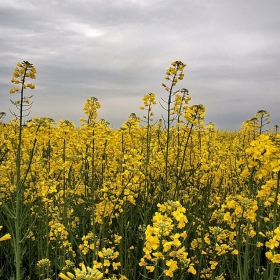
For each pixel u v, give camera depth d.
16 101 0.66
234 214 0.60
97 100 0.96
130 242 0.84
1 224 0.85
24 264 0.85
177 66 0.92
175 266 0.44
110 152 1.09
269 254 0.53
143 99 1.04
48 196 0.81
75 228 0.88
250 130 1.07
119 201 0.76
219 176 1.03
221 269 0.74
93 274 0.30
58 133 0.99
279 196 0.52
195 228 0.89
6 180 0.99
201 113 0.90
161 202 0.99
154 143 1.27
